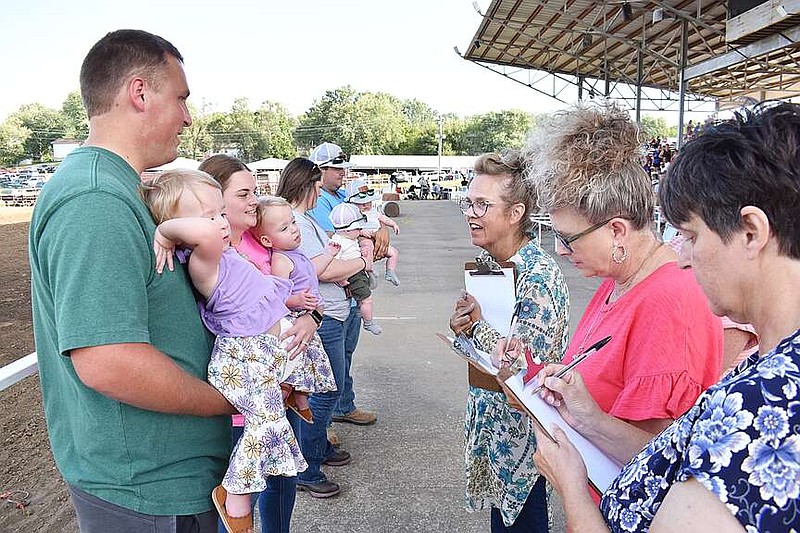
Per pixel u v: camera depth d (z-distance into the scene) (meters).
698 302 1.58
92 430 1.58
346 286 3.55
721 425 0.84
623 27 15.63
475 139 96.38
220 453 1.86
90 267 1.44
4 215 29.81
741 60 11.62
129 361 1.46
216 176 2.66
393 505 3.36
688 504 0.84
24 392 5.40
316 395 3.34
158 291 1.62
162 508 1.65
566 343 2.27
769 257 0.94
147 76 1.69
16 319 8.97
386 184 50.12
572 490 1.24
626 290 1.75
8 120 97.69
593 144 1.67
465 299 2.28
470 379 2.33
